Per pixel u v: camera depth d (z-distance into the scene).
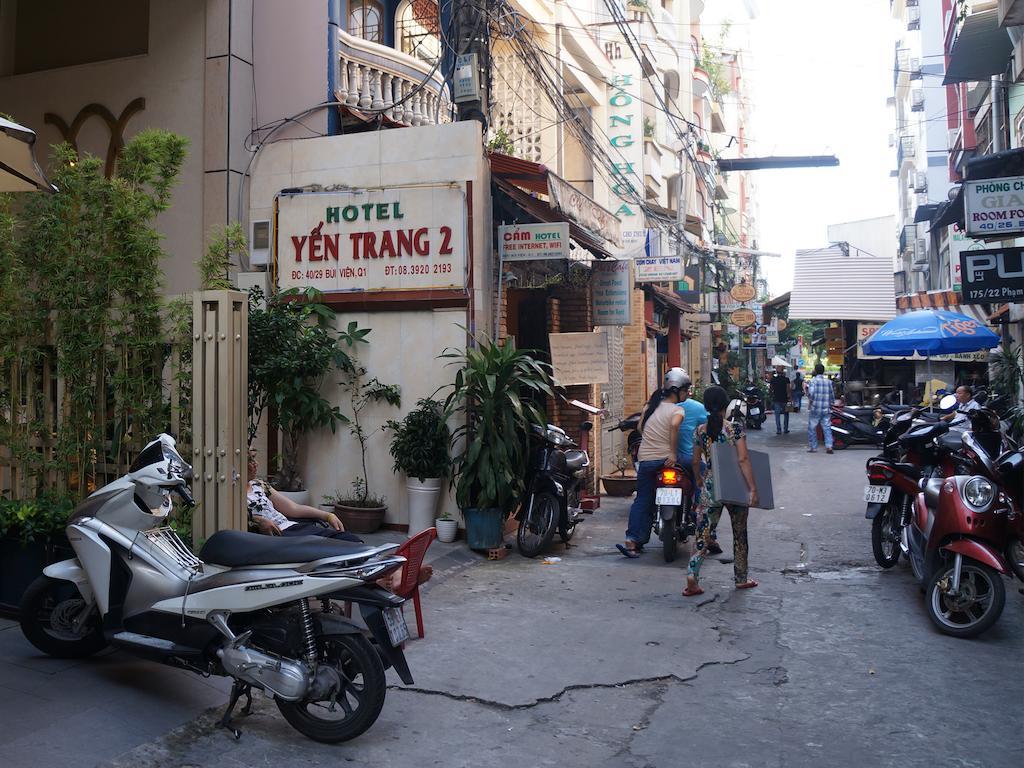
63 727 4.21
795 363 41.97
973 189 10.12
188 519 5.73
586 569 8.09
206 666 4.44
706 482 7.17
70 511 5.63
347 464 9.40
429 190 9.14
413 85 11.23
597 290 13.12
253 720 4.52
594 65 19.52
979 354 20.36
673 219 23.23
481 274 9.13
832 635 6.05
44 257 5.87
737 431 7.14
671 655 5.61
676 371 9.02
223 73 9.92
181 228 10.04
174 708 4.55
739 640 5.94
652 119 23.39
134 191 5.83
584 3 19.34
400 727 4.50
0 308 5.93
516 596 7.07
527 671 5.30
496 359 8.49
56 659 5.15
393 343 9.26
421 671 5.27
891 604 6.84
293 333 8.83
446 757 4.15
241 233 7.88
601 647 5.76
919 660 5.50
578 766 4.07
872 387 25.17
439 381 9.09
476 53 9.51
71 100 10.70
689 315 25.67
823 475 15.15
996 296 10.40
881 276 23.22
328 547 4.37
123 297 5.80
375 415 9.30
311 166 9.68
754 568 8.17
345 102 10.12
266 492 6.12
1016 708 4.71
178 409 5.70
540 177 9.94
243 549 4.47
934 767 4.03
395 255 9.23
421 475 8.83
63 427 5.92
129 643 4.58
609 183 19.67
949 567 6.09
